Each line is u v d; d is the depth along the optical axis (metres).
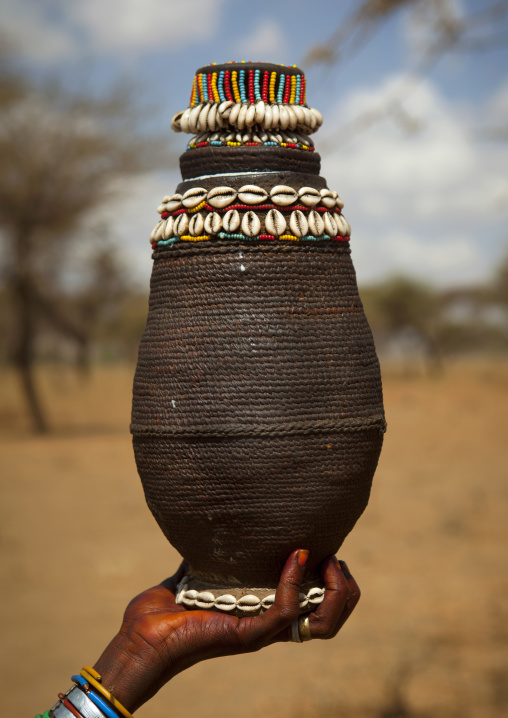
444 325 47.34
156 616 1.99
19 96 18.11
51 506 11.50
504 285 41.38
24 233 19.22
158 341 2.01
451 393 31.88
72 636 6.51
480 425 20.77
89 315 24.62
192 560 2.06
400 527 9.96
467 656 5.90
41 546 9.29
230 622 1.95
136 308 34.56
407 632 6.44
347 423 1.94
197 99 2.09
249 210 1.95
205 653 1.97
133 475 13.95
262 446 1.90
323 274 1.98
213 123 2.02
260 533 1.95
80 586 7.79
